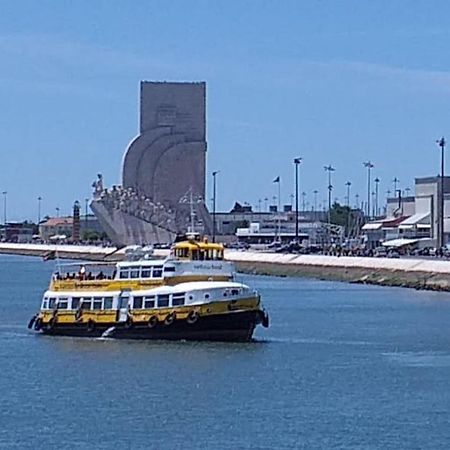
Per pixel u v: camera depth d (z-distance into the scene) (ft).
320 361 387.96
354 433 278.87
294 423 289.74
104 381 348.79
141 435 277.85
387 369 371.97
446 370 370.73
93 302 440.45
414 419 294.25
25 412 305.32
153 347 410.52
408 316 559.79
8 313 597.93
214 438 274.57
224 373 360.89
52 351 407.85
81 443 270.67
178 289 419.54
